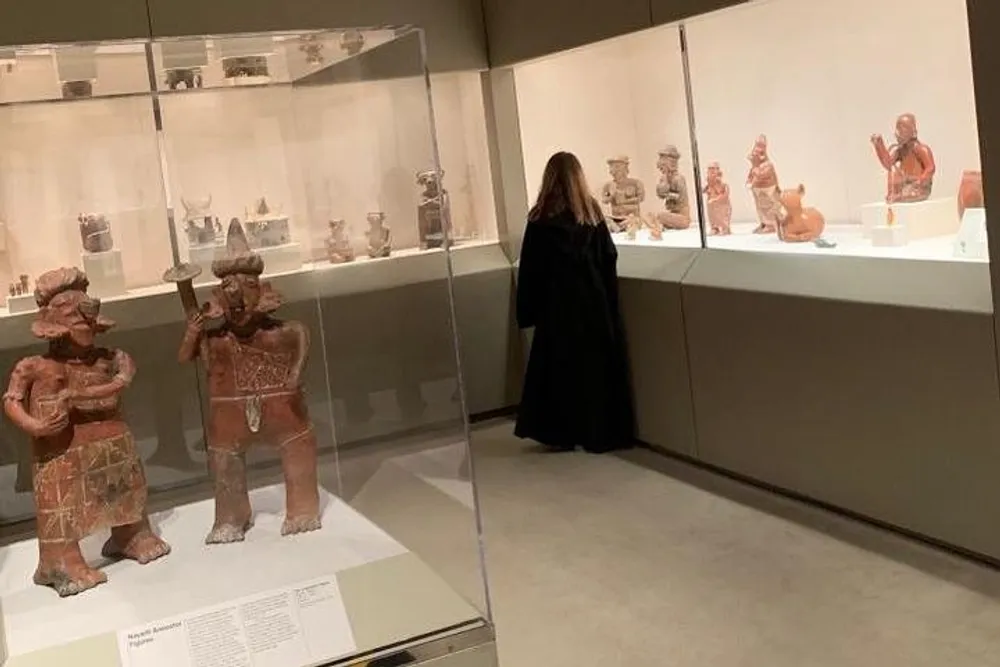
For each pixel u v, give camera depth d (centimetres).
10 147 321
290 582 220
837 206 436
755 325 427
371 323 325
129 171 334
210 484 270
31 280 328
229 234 341
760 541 383
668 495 445
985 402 332
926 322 348
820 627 314
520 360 605
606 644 315
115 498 230
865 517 388
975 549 345
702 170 493
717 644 309
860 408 380
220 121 336
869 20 408
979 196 368
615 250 516
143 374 270
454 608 229
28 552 248
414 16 567
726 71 473
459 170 596
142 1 509
